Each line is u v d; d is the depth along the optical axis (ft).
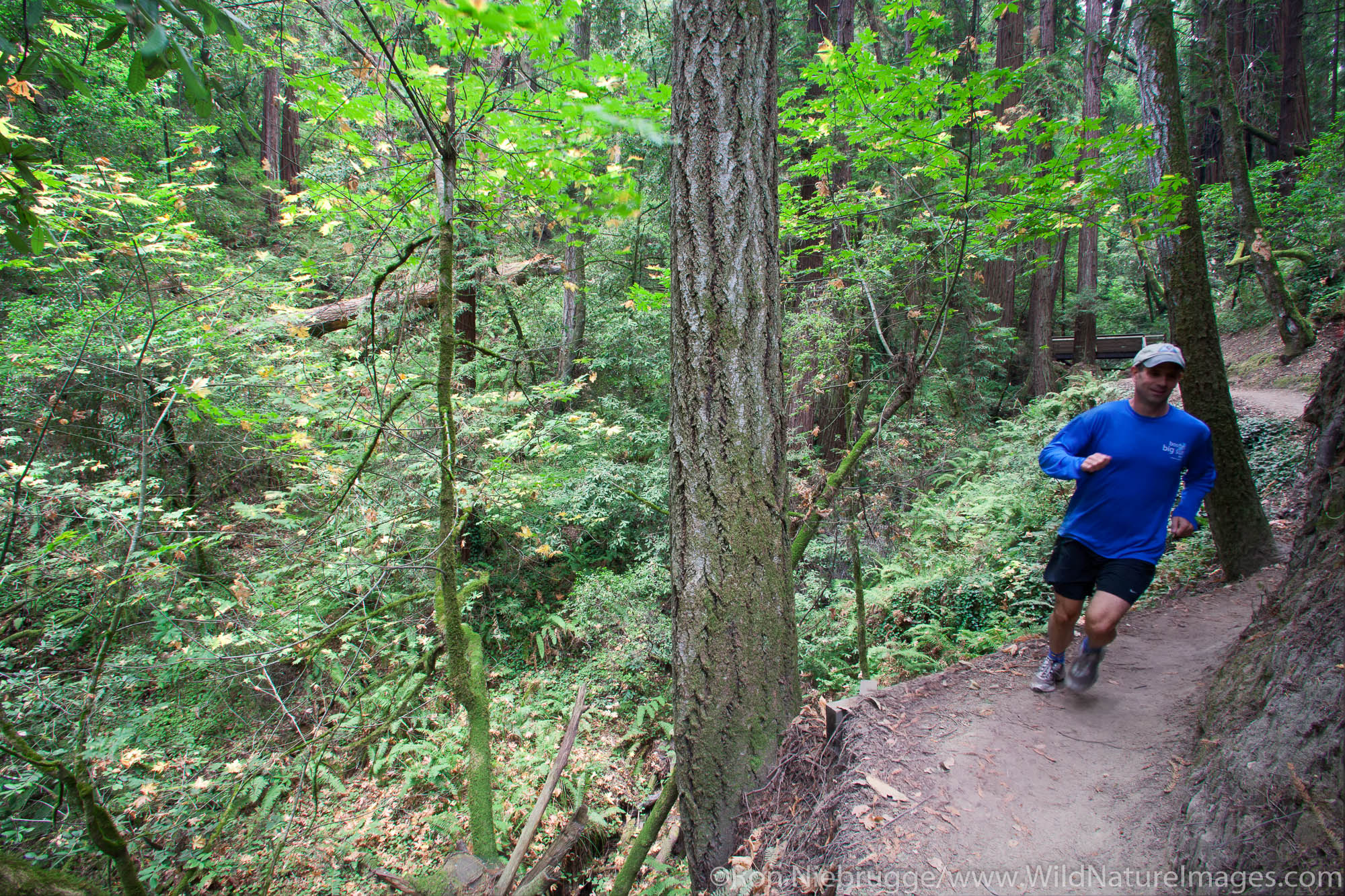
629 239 33.35
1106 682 11.77
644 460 32.35
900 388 13.98
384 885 15.96
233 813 14.46
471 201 13.43
